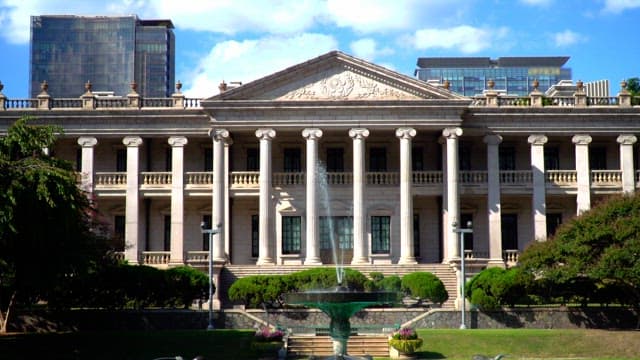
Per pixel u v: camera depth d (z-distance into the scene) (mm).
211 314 47656
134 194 64062
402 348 40312
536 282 48969
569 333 43844
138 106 65250
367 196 64438
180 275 50688
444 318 48375
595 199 65312
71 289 49312
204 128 64625
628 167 64375
